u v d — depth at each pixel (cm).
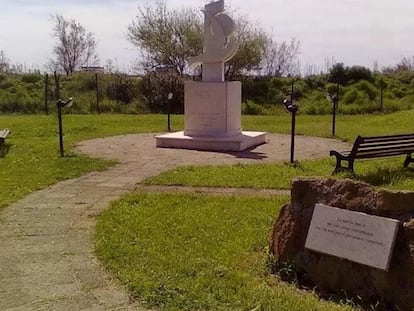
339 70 3744
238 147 1421
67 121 2200
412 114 2295
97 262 572
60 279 525
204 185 985
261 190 951
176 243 632
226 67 3650
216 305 458
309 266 529
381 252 474
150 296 475
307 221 542
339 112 3069
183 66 3784
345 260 502
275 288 507
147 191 939
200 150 1428
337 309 460
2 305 467
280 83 3612
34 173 1098
